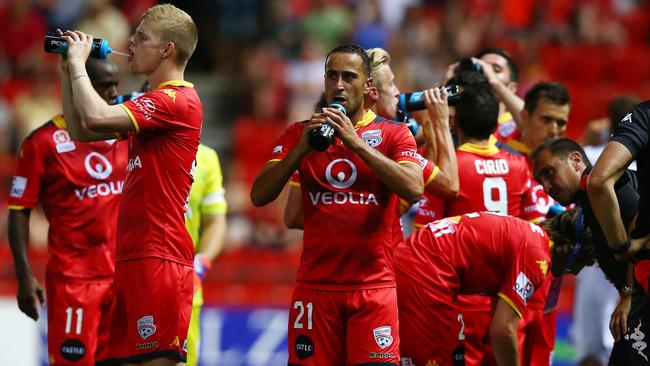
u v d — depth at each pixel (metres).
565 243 22.08
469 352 23.14
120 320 20.48
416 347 22.05
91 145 24.48
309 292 20.30
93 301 24.34
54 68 56.66
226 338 36.66
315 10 60.19
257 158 54.34
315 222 20.25
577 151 22.09
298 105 55.78
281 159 20.34
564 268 22.39
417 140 26.06
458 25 58.81
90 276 24.39
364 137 20.34
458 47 57.34
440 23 60.72
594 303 29.66
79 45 20.03
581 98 55.19
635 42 66.00
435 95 22.84
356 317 20.03
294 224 22.48
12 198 24.52
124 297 20.30
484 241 21.67
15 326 35.12
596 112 54.91
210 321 36.78
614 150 18.33
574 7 63.25
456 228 22.05
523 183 24.25
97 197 24.48
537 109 26.05
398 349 20.38
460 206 23.58
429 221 23.95
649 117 18.56
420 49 57.06
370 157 19.30
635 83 60.66
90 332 24.30
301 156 19.47
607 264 21.14
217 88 60.84
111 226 24.62
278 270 39.09
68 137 24.39
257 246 42.97
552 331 24.36
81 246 24.39
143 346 20.12
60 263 24.38
